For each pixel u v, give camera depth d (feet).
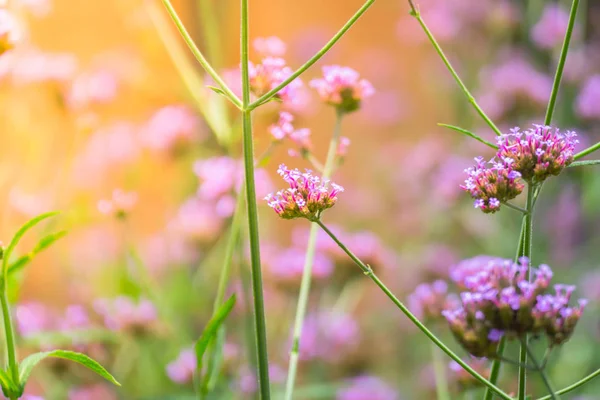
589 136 4.56
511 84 4.38
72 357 2.27
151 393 3.51
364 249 3.43
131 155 4.22
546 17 4.72
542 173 2.17
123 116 4.41
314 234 2.61
